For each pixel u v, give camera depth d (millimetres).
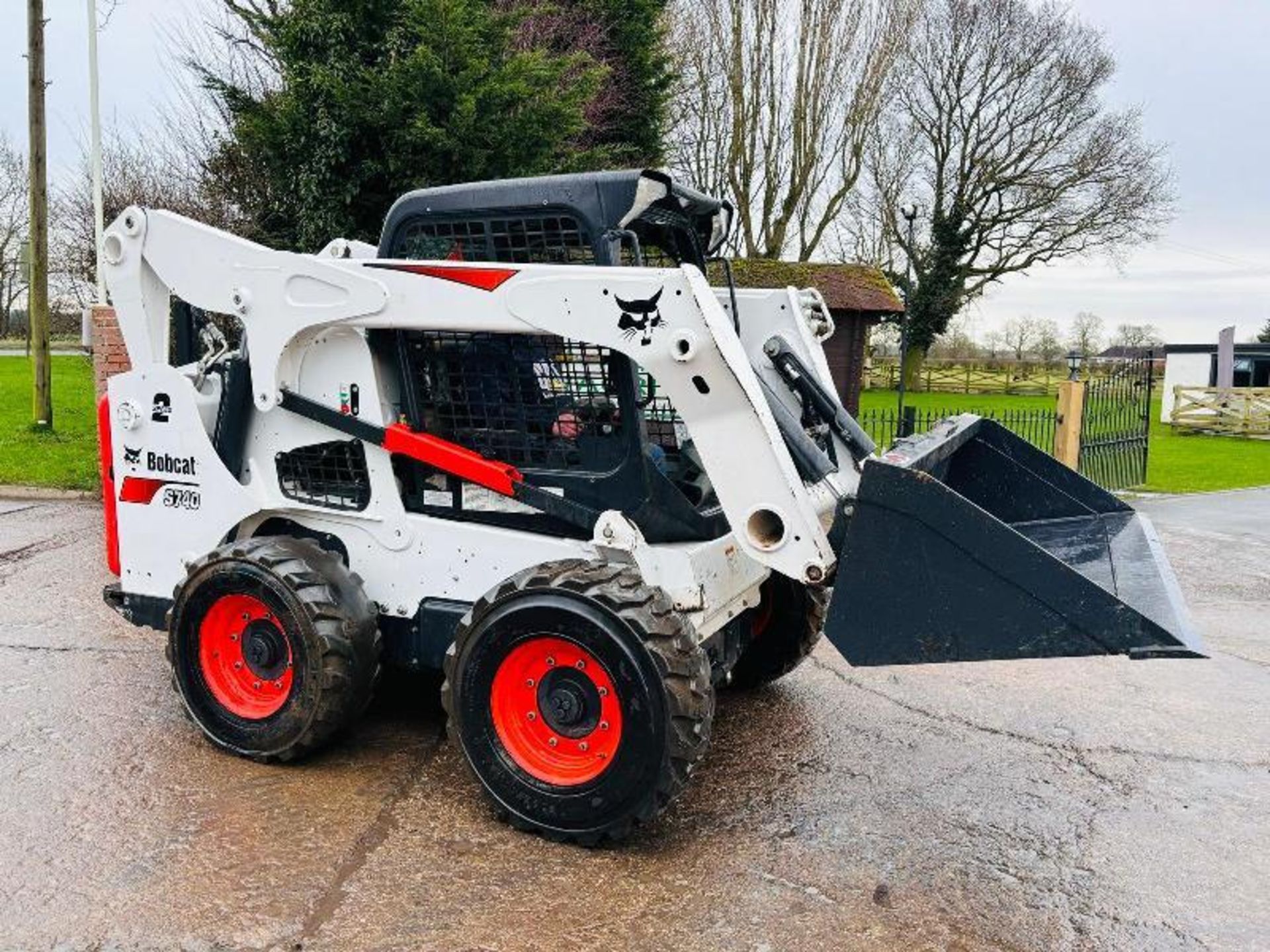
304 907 2859
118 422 4082
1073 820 3637
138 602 4180
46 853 3111
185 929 2736
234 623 3795
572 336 3244
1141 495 12516
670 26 20562
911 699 4883
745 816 3562
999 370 35812
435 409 3711
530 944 2732
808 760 4090
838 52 24781
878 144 29062
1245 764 4203
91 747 3898
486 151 10125
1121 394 12734
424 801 3531
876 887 3123
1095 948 2846
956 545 2967
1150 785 3961
